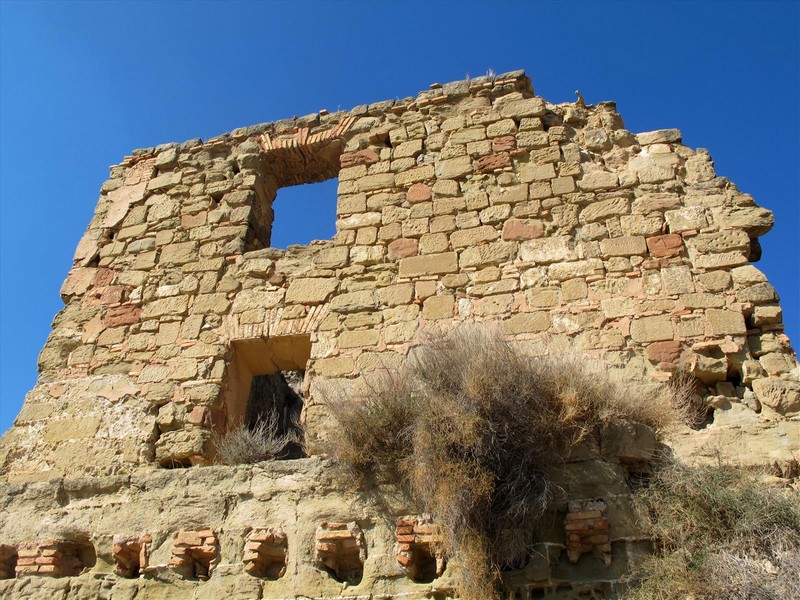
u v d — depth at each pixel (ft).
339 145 41.75
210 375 35.04
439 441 24.57
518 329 32.60
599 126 38.32
